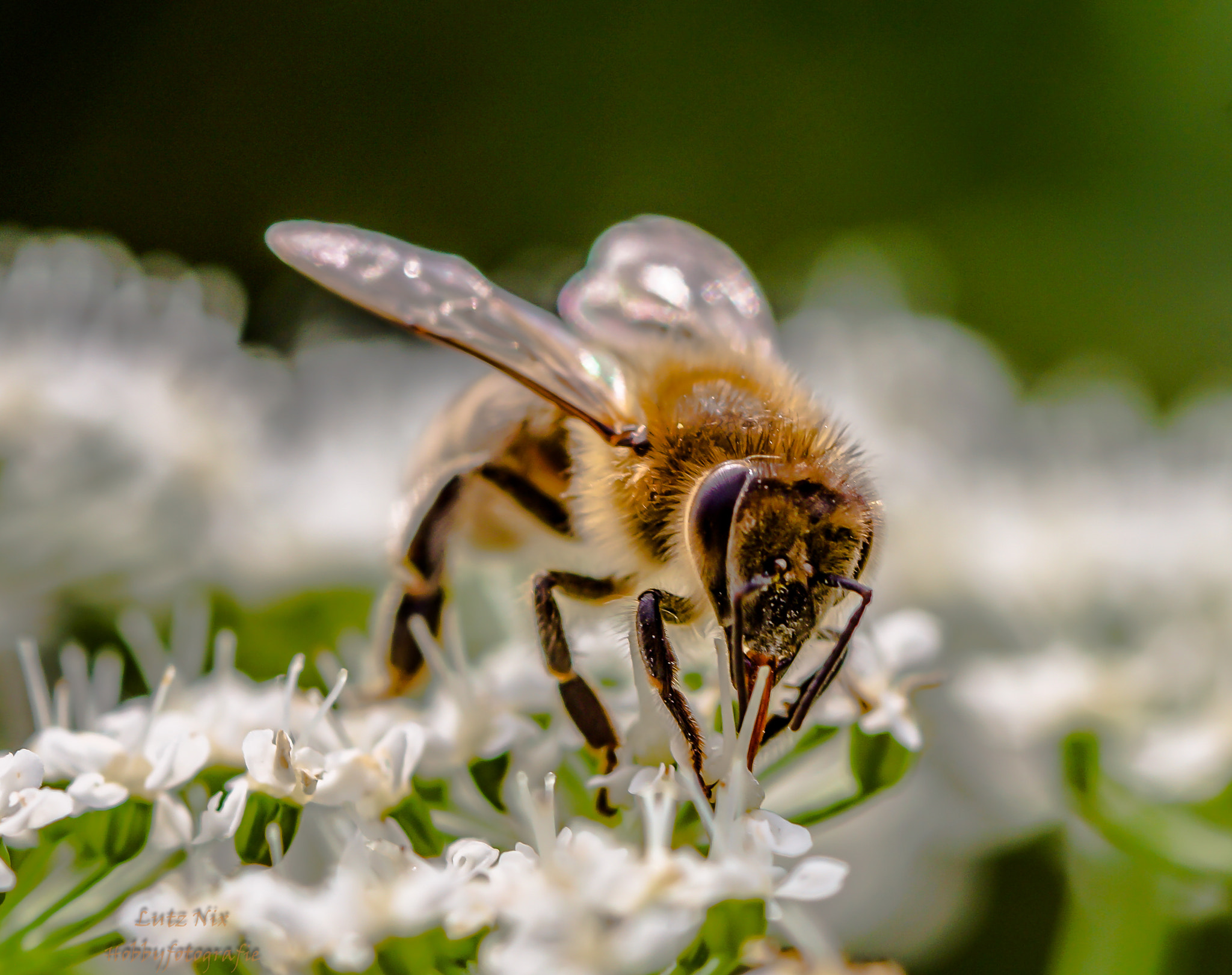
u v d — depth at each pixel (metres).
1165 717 0.10
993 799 0.10
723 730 0.08
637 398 0.09
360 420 0.11
